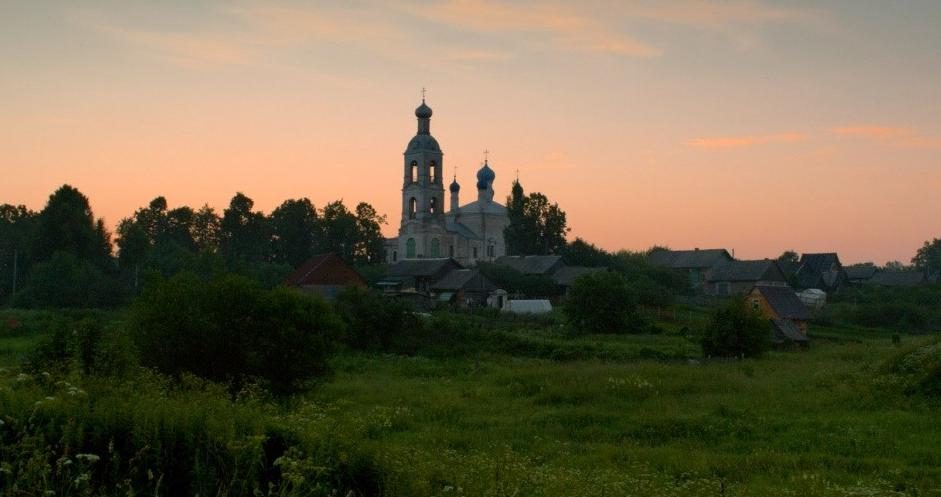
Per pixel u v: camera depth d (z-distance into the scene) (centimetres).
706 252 11788
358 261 12256
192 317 2622
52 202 8781
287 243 12506
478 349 4650
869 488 1512
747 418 2384
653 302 7825
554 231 12169
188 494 1084
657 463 1859
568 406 2661
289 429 1236
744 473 1752
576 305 6053
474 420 2417
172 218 13812
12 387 1264
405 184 11581
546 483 1381
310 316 2836
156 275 2848
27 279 8062
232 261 9588
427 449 1877
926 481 1634
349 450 1227
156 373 2361
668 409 2534
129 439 1105
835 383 2927
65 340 2128
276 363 2748
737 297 4659
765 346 4484
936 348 2897
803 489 1529
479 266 10400
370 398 2827
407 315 4819
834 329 7344
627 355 4434
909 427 2203
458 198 13462
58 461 940
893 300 9681
